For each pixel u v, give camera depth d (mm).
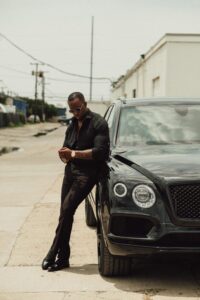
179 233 4695
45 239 7047
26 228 7711
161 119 6367
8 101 81312
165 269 5688
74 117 5801
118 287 5125
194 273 5547
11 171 15336
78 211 9000
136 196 4832
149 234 4766
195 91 22562
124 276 5457
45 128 59656
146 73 28438
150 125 6281
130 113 6484
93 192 6512
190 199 4750
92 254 6324
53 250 5715
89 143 5672
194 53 22438
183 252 4672
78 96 5629
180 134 6133
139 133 6184
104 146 5574
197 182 4750
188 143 5984
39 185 12234
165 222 4730
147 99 6828
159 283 5227
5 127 58844
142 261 5957
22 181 12992
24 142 32125
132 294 4926
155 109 6547
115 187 4957
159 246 4723
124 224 4852
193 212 4742
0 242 6941
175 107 6574
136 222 4816
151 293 4945
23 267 5844
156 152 5629
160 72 23969
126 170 5094
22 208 9297
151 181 4848
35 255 6301
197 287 5102
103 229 5125
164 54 22875
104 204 5109
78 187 5598
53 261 5734
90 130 5645
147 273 5555
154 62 25766
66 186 5762
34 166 16734
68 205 5621
